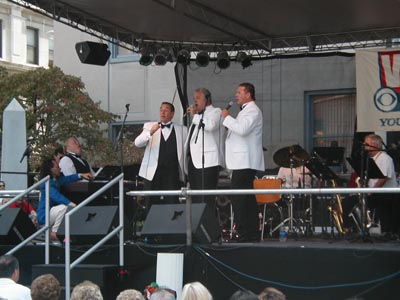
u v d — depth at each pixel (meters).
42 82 18.73
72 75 18.91
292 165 9.70
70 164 9.64
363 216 8.38
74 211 7.36
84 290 5.32
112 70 18.48
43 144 18.44
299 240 8.62
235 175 8.63
